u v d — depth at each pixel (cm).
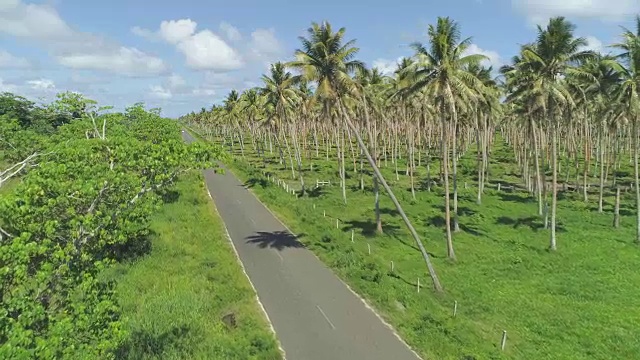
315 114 9888
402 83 5144
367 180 6862
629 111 4038
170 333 2200
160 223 4091
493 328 2492
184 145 2283
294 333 2375
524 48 3738
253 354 2131
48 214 1695
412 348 2242
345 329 2416
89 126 3888
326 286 2948
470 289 3019
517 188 6506
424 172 7706
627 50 4016
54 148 2553
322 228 4175
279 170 7950
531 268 3425
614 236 4241
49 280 1427
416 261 3541
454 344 2269
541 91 3691
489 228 4500
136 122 5697
